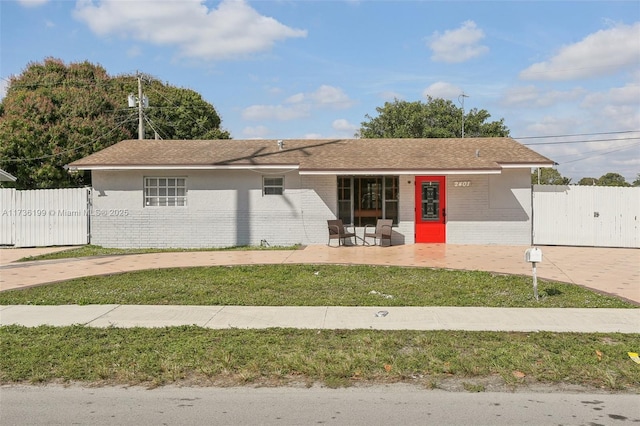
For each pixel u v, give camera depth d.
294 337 7.93
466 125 38.19
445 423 5.11
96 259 16.11
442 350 7.24
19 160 28.41
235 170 18.97
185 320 8.95
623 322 8.66
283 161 18.59
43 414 5.38
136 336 7.98
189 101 43.47
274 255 16.45
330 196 18.86
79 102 34.44
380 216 18.95
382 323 8.67
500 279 12.27
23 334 8.12
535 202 18.73
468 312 9.35
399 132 37.69
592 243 18.50
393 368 6.59
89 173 30.70
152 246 19.06
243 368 6.63
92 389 6.11
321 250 17.52
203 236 19.02
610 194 18.42
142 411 5.44
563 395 5.85
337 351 7.18
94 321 8.88
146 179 19.11
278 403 5.65
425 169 17.67
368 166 17.97
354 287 11.56
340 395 5.89
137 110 37.16
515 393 5.92
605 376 6.28
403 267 13.97
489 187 18.67
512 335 7.98
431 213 18.97
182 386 6.18
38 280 12.66
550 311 9.40
